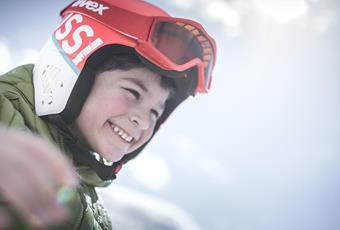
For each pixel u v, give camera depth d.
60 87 1.08
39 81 1.12
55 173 0.16
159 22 1.15
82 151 1.09
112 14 1.16
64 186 0.16
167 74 1.15
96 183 1.15
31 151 0.16
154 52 1.12
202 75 1.30
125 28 1.14
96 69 1.12
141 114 1.15
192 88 1.34
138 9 1.16
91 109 1.11
